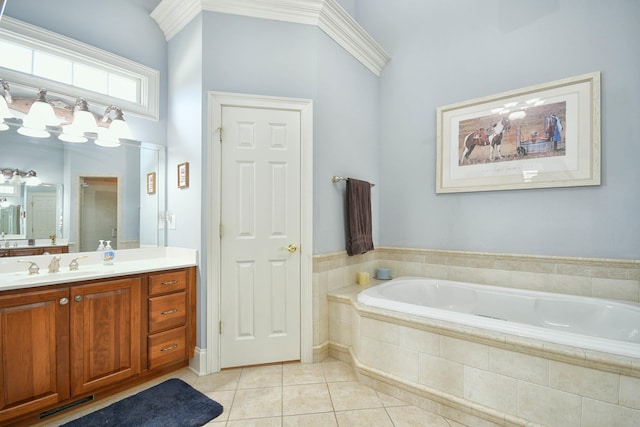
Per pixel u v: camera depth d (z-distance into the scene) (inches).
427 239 110.4
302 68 91.3
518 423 56.7
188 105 90.7
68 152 82.2
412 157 114.0
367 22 126.5
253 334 87.6
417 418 64.7
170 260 91.4
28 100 76.3
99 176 87.4
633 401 47.8
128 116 93.2
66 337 63.6
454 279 103.8
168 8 93.0
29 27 75.0
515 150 92.9
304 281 90.0
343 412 66.6
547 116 87.9
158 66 100.3
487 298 91.2
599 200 81.8
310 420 63.9
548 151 87.8
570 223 85.6
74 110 82.0
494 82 97.2
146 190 96.4
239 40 87.4
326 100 95.3
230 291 86.0
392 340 73.0
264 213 88.5
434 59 109.2
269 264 88.7
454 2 105.2
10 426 58.2
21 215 74.8
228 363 85.7
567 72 85.7
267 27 89.3
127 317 72.7
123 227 91.5
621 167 79.1
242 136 87.5
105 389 70.6
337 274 99.0
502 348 58.7
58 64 82.3
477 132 99.5
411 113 114.3
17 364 57.6
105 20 89.0
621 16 79.0
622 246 79.1
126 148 93.0
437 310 70.2
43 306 60.8
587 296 82.0
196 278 86.2
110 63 89.0
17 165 74.5
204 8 85.4
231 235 86.3
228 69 86.6
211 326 84.0
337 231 100.3
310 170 90.2
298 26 91.3
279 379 80.4
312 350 90.0
